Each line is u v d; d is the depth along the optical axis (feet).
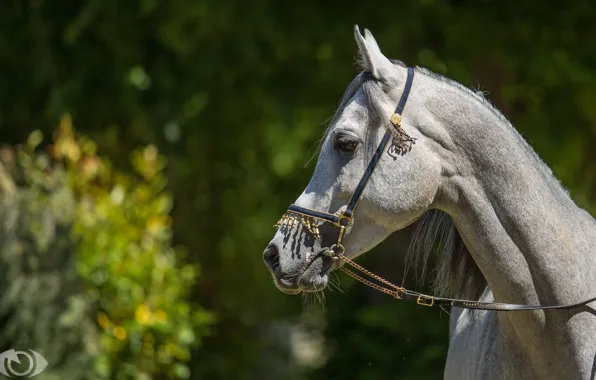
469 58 41.47
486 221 18.40
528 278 18.21
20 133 46.39
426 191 18.40
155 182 37.91
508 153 18.38
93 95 44.83
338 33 40.81
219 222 53.62
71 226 31.96
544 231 18.17
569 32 41.47
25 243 30.63
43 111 46.01
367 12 40.83
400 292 19.04
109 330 32.83
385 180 18.33
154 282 34.32
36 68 44.47
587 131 46.01
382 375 39.09
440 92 18.71
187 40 45.37
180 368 34.78
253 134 52.85
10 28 44.96
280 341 55.98
